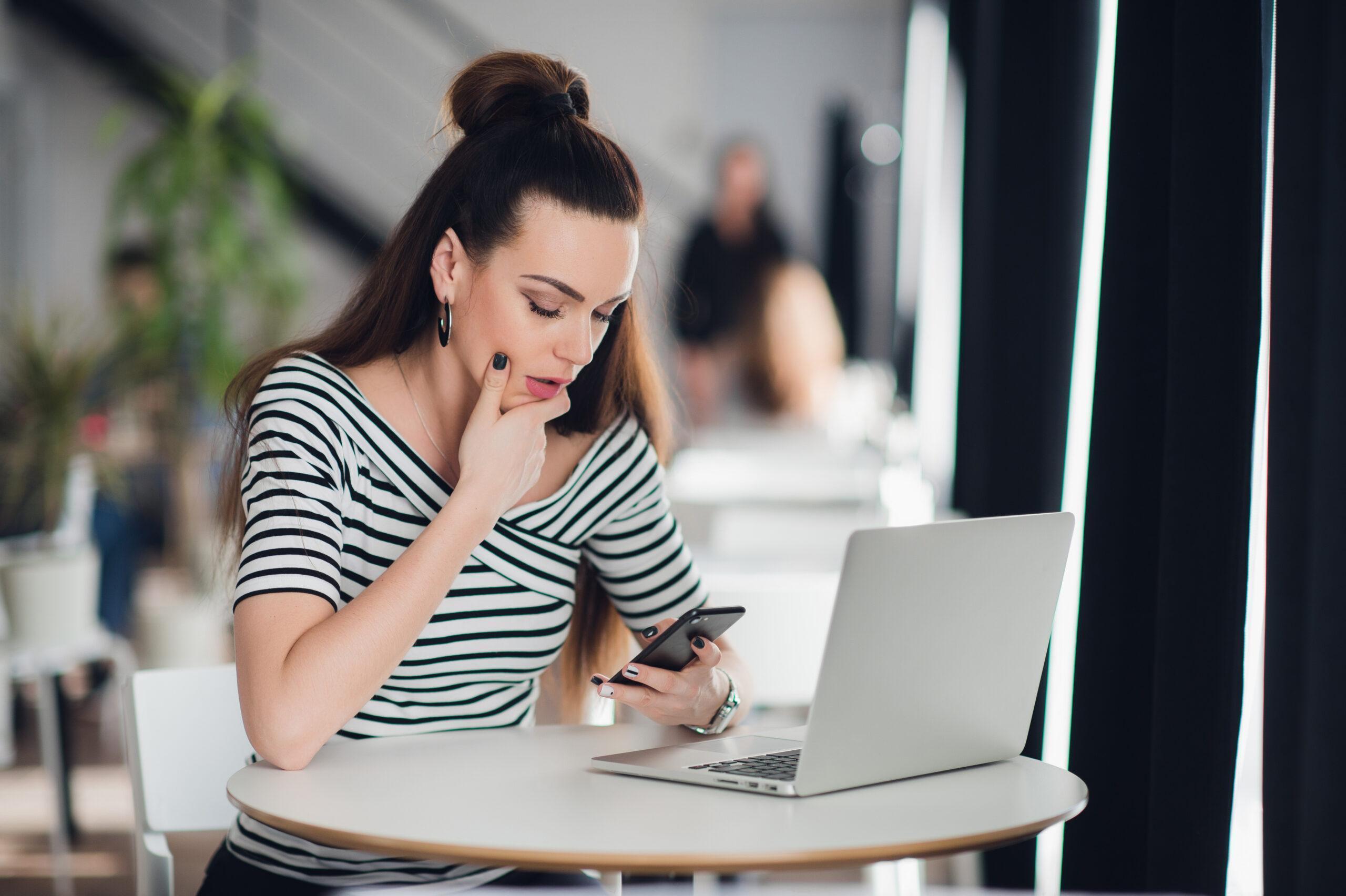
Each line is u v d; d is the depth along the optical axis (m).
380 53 7.24
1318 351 1.33
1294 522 1.36
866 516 3.44
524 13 7.40
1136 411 1.78
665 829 1.03
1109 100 2.16
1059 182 2.26
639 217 1.38
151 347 4.47
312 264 7.07
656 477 1.62
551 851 0.97
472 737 1.39
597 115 1.54
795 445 5.91
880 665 1.13
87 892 2.82
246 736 1.58
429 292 1.47
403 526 1.44
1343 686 1.29
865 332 7.34
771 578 2.21
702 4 7.48
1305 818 1.32
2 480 3.72
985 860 2.49
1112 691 1.81
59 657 2.94
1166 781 1.59
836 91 7.52
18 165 6.83
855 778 1.17
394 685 1.43
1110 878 1.82
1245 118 1.52
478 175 1.36
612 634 1.70
